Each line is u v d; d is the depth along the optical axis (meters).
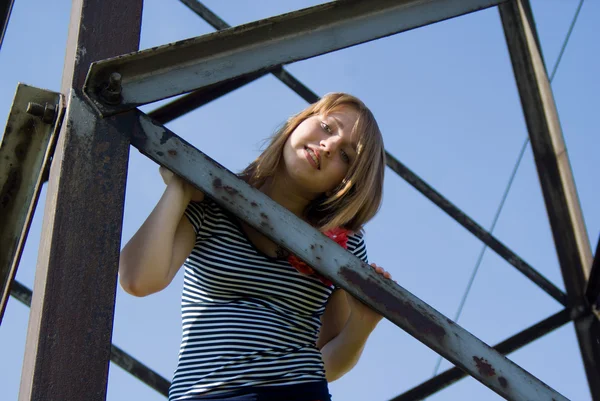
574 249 4.71
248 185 2.19
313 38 2.44
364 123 2.72
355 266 2.22
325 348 2.83
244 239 2.49
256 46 2.37
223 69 2.30
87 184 2.04
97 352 1.90
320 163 2.62
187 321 2.44
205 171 2.16
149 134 2.15
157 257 2.25
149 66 2.22
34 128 2.29
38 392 1.83
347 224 2.82
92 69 2.13
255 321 2.38
